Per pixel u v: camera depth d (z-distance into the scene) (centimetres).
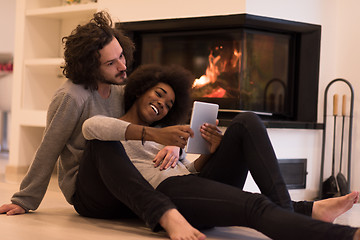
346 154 439
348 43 440
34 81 529
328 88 430
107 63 235
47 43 534
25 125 522
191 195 208
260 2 404
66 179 246
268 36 425
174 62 441
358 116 433
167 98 243
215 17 408
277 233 181
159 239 209
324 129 425
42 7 530
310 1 431
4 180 439
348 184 414
